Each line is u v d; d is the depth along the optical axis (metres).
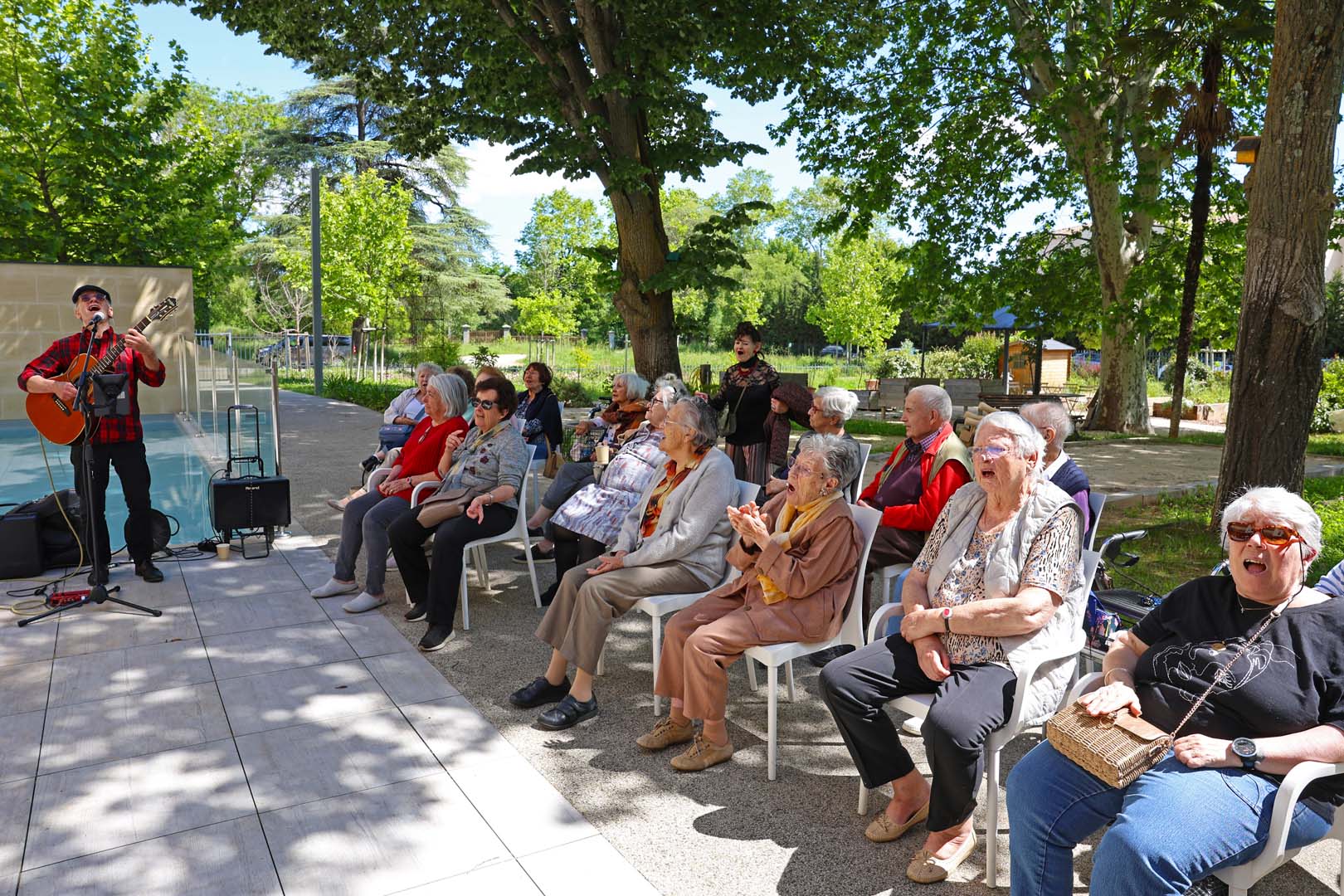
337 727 3.78
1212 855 2.14
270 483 6.43
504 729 3.80
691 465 4.21
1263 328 6.27
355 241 30.47
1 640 4.69
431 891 2.67
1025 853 2.47
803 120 15.09
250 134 38.00
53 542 5.89
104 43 17.09
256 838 2.94
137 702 3.98
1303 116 5.93
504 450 5.02
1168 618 2.67
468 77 12.00
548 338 43.91
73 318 14.68
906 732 3.84
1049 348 33.59
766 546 3.48
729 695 4.25
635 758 3.58
